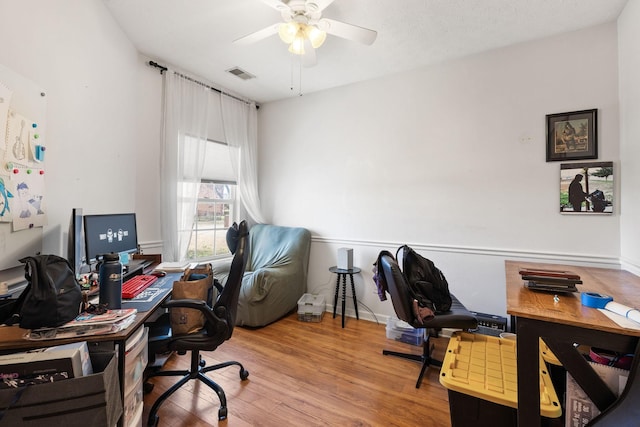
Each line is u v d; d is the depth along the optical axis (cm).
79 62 178
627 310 103
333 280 337
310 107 355
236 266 164
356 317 310
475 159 261
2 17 123
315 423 158
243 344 249
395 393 184
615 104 211
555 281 135
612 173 211
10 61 128
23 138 136
